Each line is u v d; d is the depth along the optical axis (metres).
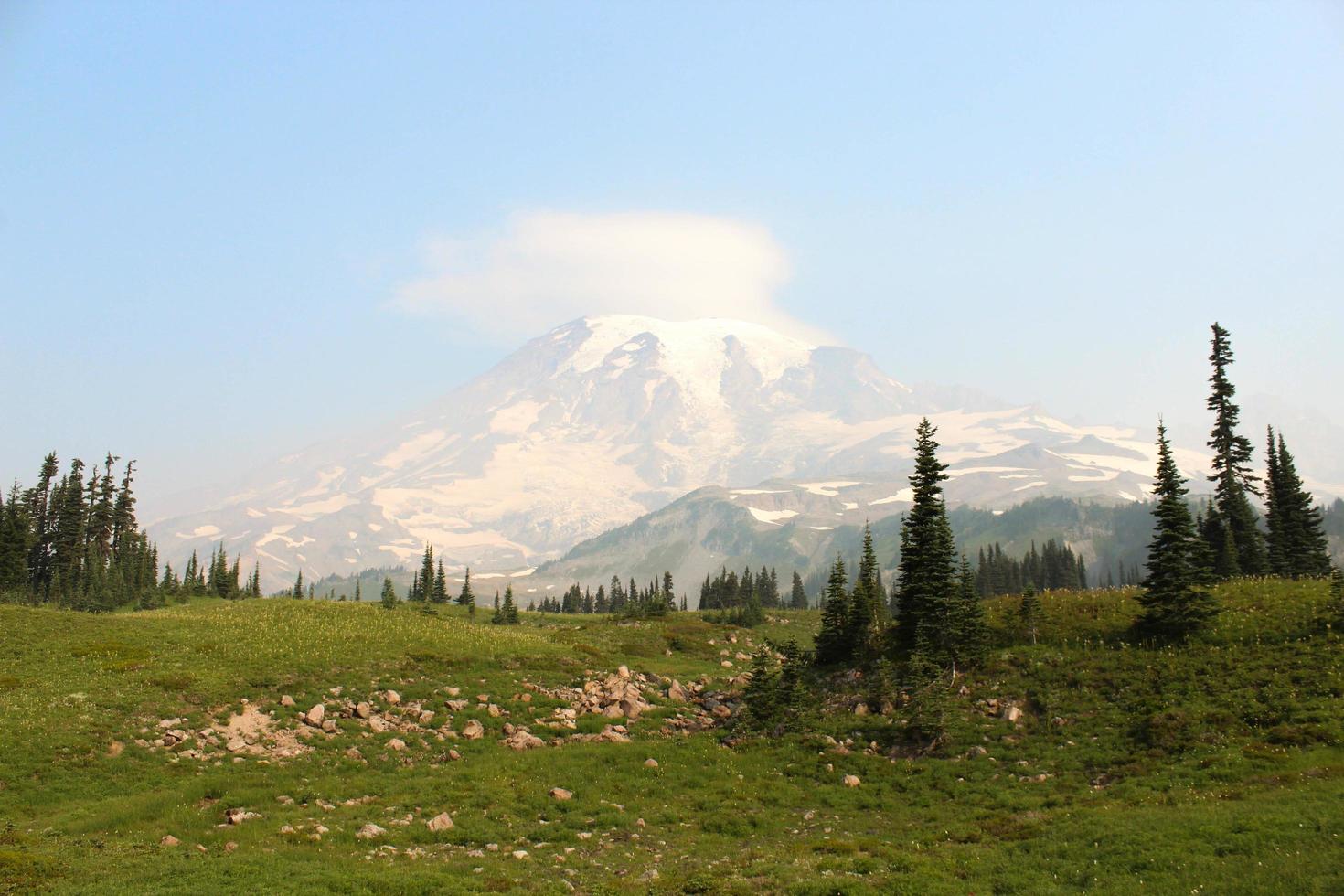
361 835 34.47
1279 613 47.50
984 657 51.81
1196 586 50.69
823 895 27.39
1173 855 26.81
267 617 74.69
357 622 75.19
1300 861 24.66
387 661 61.81
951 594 55.12
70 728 45.41
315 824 35.75
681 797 41.06
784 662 57.56
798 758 46.00
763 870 30.22
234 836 34.06
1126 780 36.72
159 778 42.22
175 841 33.31
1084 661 48.44
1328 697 38.59
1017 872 27.92
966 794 38.88
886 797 39.94
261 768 44.34
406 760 47.72
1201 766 36.06
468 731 52.00
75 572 134.12
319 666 59.09
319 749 47.69
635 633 90.00
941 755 43.62
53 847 32.03
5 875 27.38
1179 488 50.66
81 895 26.08
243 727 49.16
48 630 62.44
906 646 57.31
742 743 49.25
